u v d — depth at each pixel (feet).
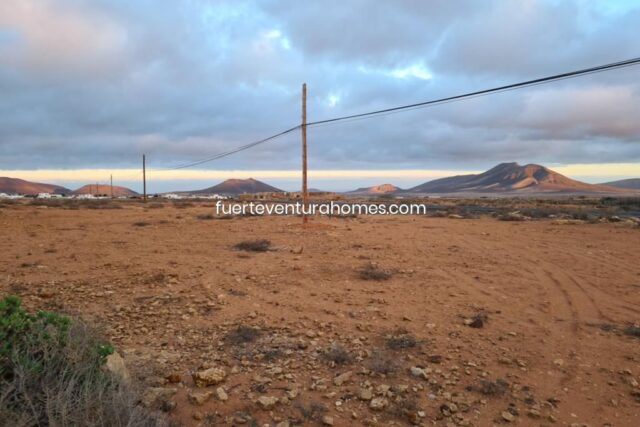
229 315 23.91
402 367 16.97
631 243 55.98
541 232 71.61
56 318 12.14
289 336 20.51
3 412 8.95
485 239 61.41
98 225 84.99
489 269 37.93
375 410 13.62
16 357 10.15
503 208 178.91
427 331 21.44
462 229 78.07
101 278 33.30
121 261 41.09
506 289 30.60
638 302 27.25
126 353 17.70
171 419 12.42
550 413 13.69
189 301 26.76
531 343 19.92
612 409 14.05
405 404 13.89
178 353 18.16
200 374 15.19
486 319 23.43
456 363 17.51
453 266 39.29
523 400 14.53
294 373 16.29
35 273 35.12
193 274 35.12
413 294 28.99
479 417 13.41
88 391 10.05
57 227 79.25
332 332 21.16
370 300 27.30
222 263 40.40
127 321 22.61
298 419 13.01
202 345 19.25
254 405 13.73
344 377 15.71
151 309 24.89
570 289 30.66
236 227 79.82
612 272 36.60
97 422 9.50
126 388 11.43
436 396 14.62
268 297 27.94
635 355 18.48
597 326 22.57
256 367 16.87
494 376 16.31
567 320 23.56
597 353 18.74
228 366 16.90
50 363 10.46
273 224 86.48
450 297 28.27
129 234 67.56
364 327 21.86
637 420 13.41
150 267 38.01
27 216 102.58
